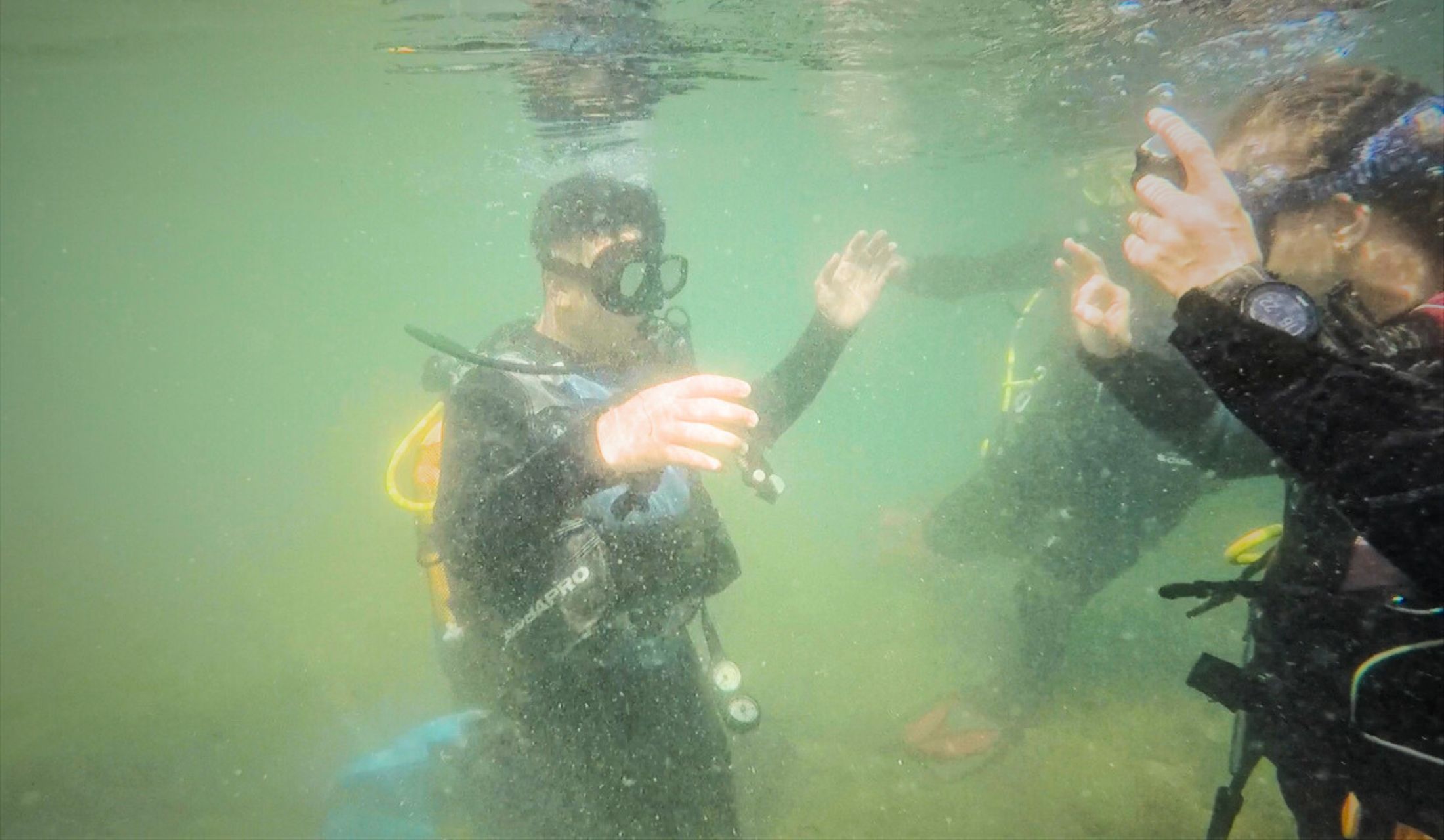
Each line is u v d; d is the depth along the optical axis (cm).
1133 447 629
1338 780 242
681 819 362
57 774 788
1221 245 169
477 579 275
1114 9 845
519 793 373
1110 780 556
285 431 5972
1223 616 793
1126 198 598
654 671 350
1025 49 1003
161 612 1418
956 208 3644
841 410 3077
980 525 754
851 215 3978
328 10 895
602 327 347
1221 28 922
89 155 2056
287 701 901
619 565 319
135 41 1048
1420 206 187
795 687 754
